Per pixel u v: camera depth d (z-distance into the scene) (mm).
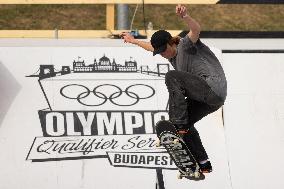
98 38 23906
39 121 19953
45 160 19312
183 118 13977
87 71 20953
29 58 20953
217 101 13938
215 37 26406
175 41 14000
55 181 18984
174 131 14062
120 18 28000
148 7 44312
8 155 19250
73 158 19406
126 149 19594
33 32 24531
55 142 19625
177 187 19062
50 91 20500
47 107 20203
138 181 19078
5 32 24391
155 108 20438
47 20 43000
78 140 19688
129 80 20906
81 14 43875
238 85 21219
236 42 22453
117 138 19812
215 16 44781
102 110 20281
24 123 19859
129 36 15453
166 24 42812
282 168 19844
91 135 19812
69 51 21203
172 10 44500
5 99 20188
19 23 42500
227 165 19688
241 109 20766
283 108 20953
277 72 21625
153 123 20156
